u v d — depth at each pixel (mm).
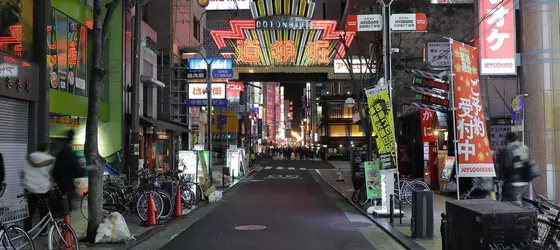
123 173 20484
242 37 35844
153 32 28156
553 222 6902
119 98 21859
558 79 13812
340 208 17156
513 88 20500
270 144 147125
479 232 6137
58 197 9320
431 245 10078
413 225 10891
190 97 29281
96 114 10695
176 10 33031
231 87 44938
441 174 19422
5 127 11469
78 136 19594
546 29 13914
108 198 14523
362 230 12438
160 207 13828
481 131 11438
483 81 17672
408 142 25422
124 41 22375
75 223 12984
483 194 12570
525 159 10414
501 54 15438
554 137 13727
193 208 16875
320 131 91375
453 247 6988
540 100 13875
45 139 12938
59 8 16641
